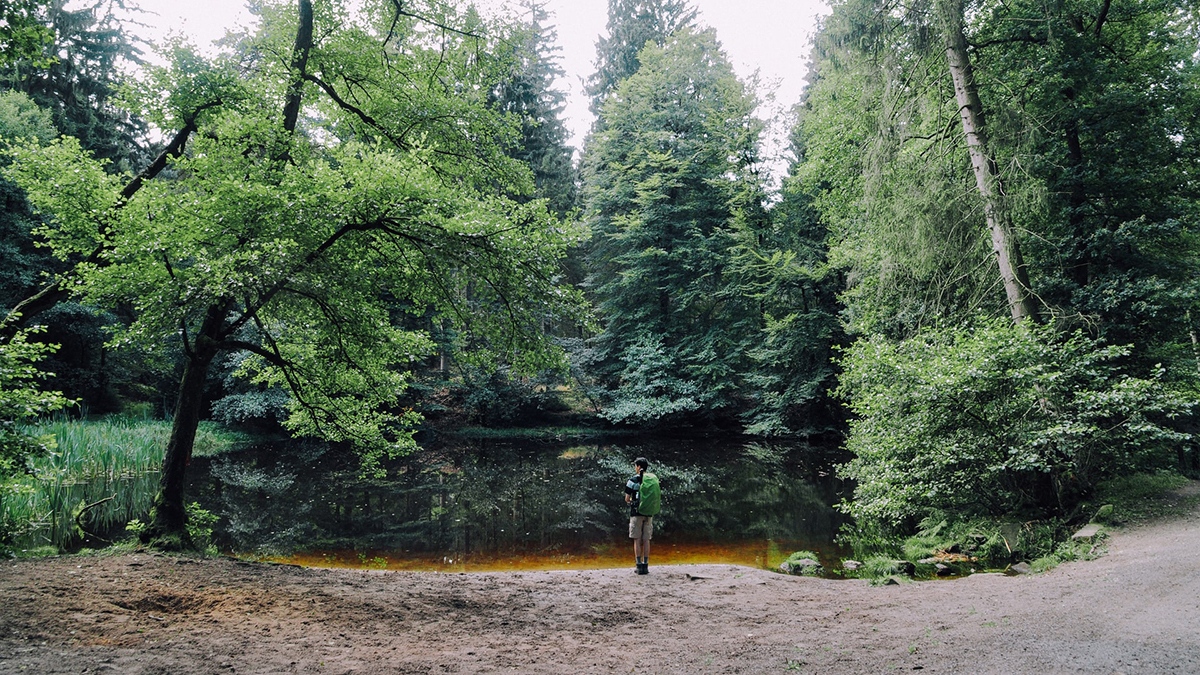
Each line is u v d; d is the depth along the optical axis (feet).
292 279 24.50
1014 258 37.86
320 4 35.04
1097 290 38.34
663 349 99.86
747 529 42.70
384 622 18.72
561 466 73.26
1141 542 26.63
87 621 16.38
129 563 23.11
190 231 24.61
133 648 14.73
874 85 44.83
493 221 26.55
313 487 57.77
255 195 24.61
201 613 18.20
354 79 37.50
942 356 34.17
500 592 23.71
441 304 31.22
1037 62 42.16
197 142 29.14
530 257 27.25
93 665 13.37
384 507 50.11
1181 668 13.05
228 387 84.94
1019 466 30.35
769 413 94.63
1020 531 32.55
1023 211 38.50
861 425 37.63
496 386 101.71
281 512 46.80
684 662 15.38
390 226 27.43
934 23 40.57
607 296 114.62
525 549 37.86
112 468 54.60
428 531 42.24
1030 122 37.93
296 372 33.06
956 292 41.75
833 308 88.33
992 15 44.29
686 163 98.37
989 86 43.65
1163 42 44.01
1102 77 39.60
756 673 14.39
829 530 41.93
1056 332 35.17
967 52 41.83
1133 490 33.81
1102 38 42.63
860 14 44.80
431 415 104.17
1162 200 40.68
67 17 81.56
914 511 34.96
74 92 83.46
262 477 61.77
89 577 20.63
